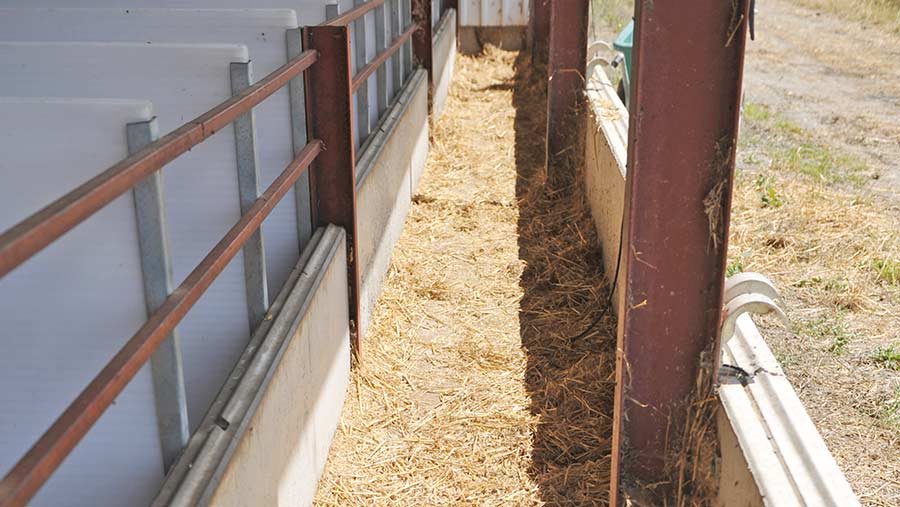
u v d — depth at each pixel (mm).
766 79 9234
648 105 2287
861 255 4809
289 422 2668
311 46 3293
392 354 4070
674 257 2396
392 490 3109
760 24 12477
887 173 6230
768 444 2176
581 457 3309
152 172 1760
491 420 3545
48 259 1982
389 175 4930
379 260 4570
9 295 1991
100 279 2020
